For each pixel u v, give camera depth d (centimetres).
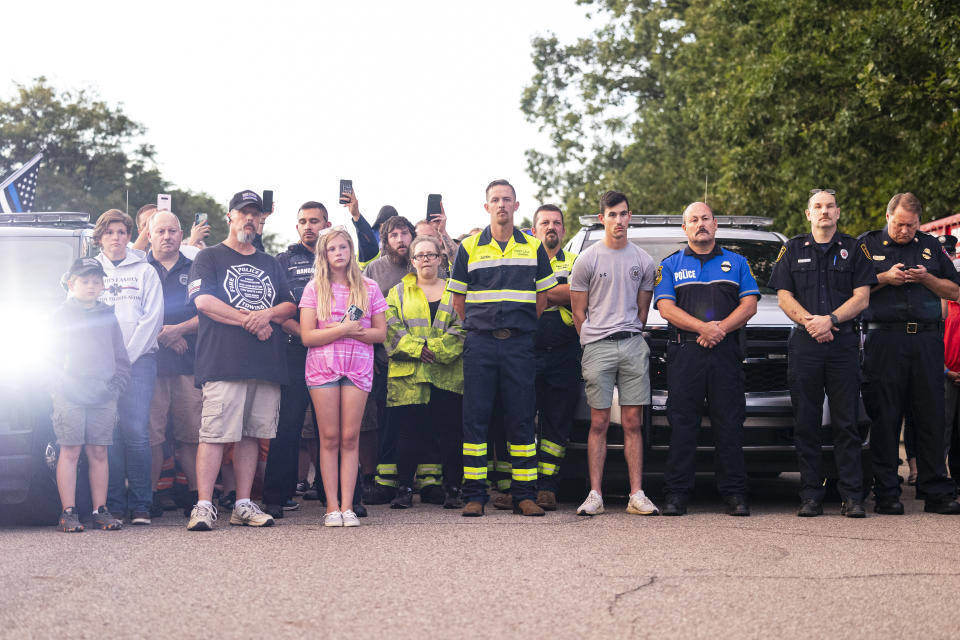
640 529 709
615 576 545
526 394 792
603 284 800
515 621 454
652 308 844
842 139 2142
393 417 880
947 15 1766
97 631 438
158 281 786
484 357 791
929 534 686
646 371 799
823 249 793
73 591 511
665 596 500
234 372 727
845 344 784
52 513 754
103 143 5634
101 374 727
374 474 924
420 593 506
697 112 2655
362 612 469
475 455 795
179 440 833
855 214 2216
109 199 5497
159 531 715
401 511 827
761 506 855
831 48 2200
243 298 741
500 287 789
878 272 806
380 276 919
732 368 788
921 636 433
